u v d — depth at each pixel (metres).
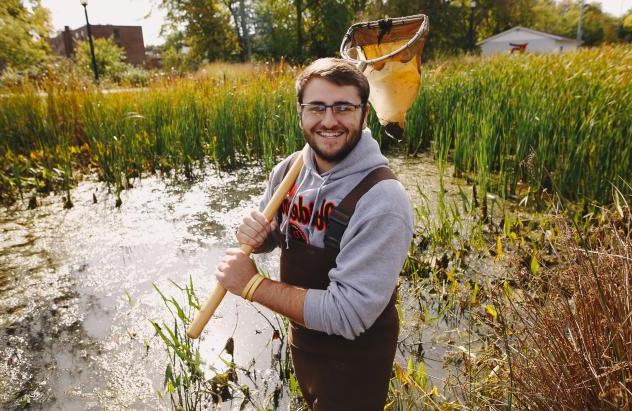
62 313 2.94
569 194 4.48
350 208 1.30
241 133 7.11
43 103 6.93
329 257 1.36
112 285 3.28
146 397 2.25
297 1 31.88
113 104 7.01
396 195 1.26
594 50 10.99
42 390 2.29
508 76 7.77
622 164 4.24
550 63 8.70
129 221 4.47
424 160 6.42
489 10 41.94
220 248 3.86
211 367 2.31
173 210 4.78
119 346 2.62
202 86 8.12
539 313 1.94
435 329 2.67
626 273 1.72
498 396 1.99
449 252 3.56
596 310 1.75
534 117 5.03
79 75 7.98
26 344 2.64
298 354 1.57
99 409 2.17
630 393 1.45
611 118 4.77
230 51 33.59
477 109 6.30
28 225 4.39
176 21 32.47
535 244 3.43
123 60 36.78
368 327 1.29
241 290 1.39
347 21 32.19
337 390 1.50
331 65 1.28
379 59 1.50
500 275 3.12
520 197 4.71
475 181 5.10
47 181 5.45
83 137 6.86
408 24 1.57
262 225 1.45
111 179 5.76
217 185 5.63
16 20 27.14
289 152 6.00
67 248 3.88
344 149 1.30
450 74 9.45
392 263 1.25
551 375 1.74
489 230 3.87
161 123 6.77
